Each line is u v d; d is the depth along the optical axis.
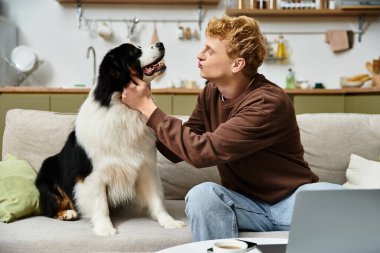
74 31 4.55
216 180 2.06
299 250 0.85
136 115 1.62
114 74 1.59
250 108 1.37
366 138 2.09
